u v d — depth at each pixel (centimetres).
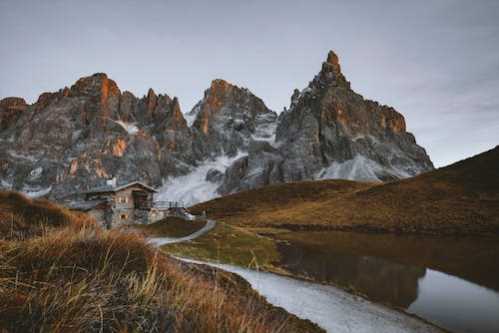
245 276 2255
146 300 296
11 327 202
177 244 3416
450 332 1471
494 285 2294
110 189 5403
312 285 2206
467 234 5128
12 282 248
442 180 8281
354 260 3341
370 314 1655
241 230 4966
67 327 214
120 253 439
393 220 6588
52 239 396
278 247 4206
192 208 13175
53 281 289
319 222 7462
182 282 441
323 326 1372
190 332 271
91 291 272
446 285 2309
